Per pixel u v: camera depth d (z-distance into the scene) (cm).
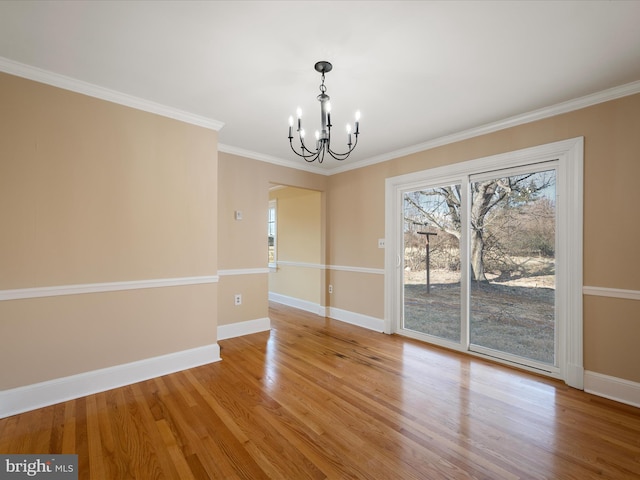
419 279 382
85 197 237
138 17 163
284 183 441
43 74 217
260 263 410
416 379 266
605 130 240
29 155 215
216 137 308
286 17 163
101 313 243
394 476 156
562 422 203
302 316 494
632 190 228
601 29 170
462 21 165
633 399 225
